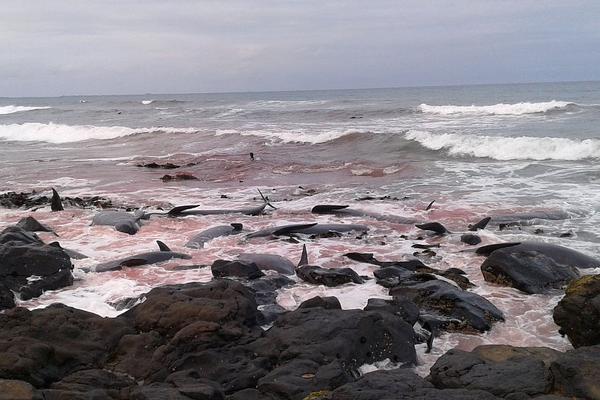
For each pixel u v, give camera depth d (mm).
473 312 8992
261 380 6781
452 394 6121
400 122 38625
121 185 23188
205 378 6980
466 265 12078
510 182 20219
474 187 19766
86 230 15758
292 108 59719
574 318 8000
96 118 58562
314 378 6691
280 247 13781
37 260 11102
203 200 19781
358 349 7562
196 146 34094
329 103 67438
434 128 33500
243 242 14258
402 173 23094
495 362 7016
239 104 73688
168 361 7398
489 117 38875
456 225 15258
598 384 6168
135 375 7285
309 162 26578
